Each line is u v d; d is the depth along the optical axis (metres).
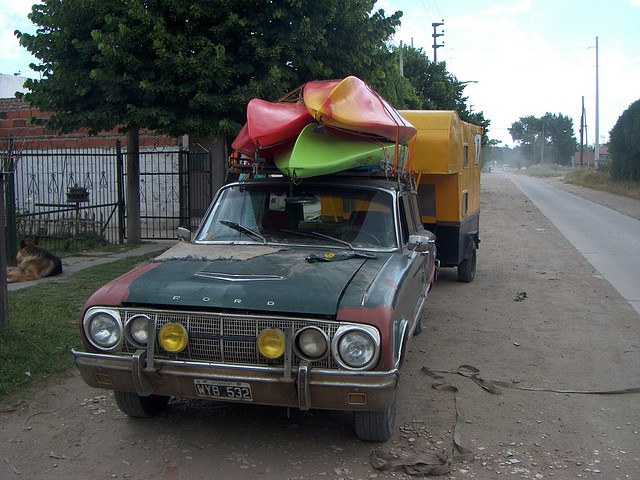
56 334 6.59
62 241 13.37
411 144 7.14
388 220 5.30
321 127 5.42
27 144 18.17
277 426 4.81
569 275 11.55
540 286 10.55
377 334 3.86
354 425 4.59
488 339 7.39
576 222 21.39
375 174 5.62
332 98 5.40
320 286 4.14
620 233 18.17
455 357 6.72
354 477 4.08
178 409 5.11
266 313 3.98
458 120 9.20
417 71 30.31
